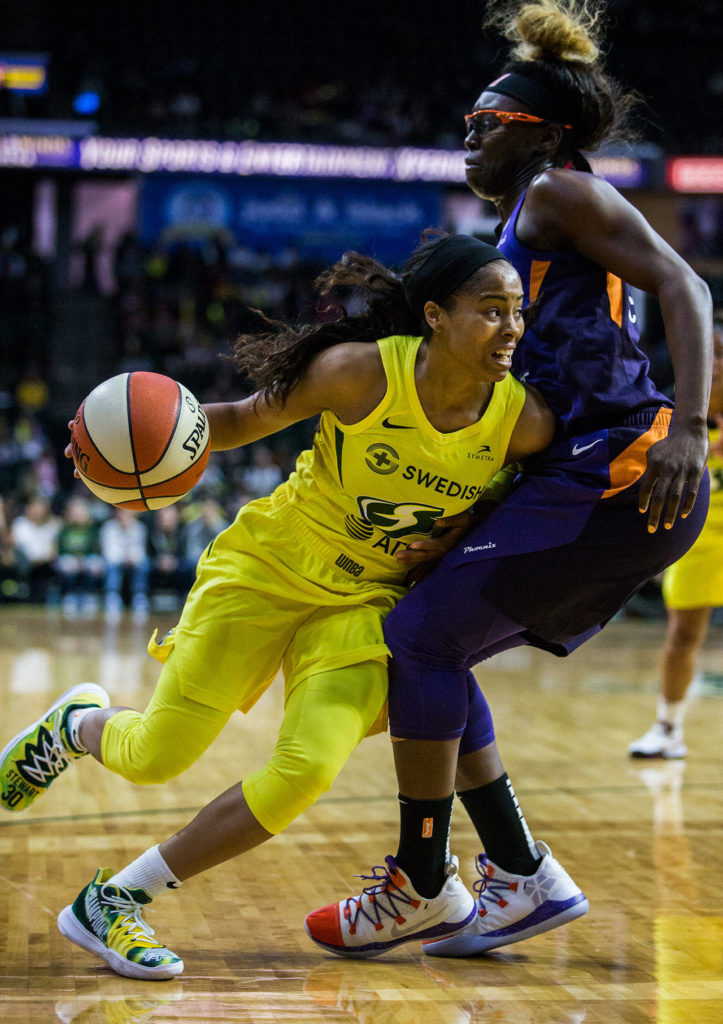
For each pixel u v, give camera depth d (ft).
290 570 8.41
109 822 12.53
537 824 12.80
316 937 8.72
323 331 8.21
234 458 52.95
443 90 66.28
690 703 22.49
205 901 9.96
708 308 7.80
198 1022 7.31
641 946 8.95
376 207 59.67
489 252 7.64
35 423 55.01
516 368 8.50
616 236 7.97
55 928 9.13
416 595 8.29
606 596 8.41
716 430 16.79
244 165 58.65
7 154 57.62
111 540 44.16
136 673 26.27
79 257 64.28
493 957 8.77
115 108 61.26
